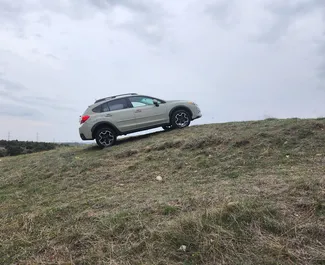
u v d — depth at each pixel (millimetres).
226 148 7023
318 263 2719
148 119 9852
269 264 2758
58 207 4938
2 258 3463
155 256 3076
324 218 3322
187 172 6164
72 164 8031
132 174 6621
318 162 5387
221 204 3832
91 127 9469
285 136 6934
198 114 10539
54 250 3479
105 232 3654
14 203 5785
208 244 3092
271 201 3793
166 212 3994
